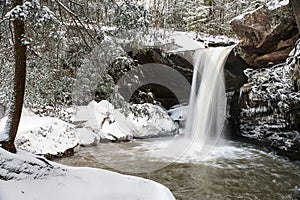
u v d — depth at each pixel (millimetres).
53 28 2840
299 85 5797
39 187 2182
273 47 7148
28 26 2734
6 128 2488
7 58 3518
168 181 4691
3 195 1977
